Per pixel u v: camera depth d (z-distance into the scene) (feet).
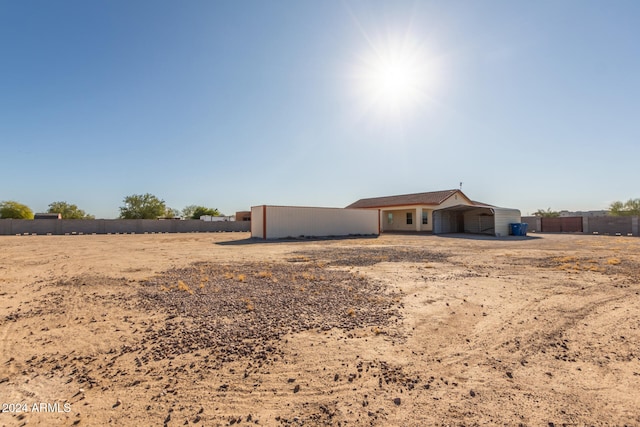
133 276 28.27
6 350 12.78
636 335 14.42
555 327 15.47
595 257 40.50
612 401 9.24
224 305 18.97
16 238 85.61
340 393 9.77
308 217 85.81
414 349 12.96
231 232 130.00
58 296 21.17
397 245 60.75
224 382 10.37
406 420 8.43
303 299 20.39
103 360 11.91
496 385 10.19
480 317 16.94
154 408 8.97
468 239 77.41
